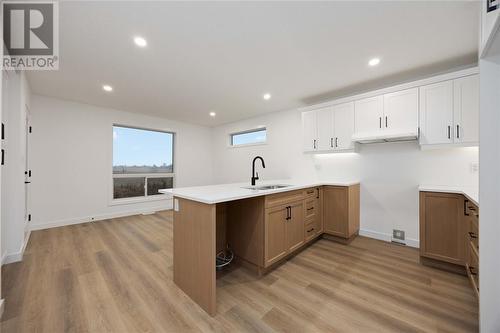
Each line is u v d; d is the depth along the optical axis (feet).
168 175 17.38
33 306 5.39
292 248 8.13
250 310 5.32
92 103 13.04
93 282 6.52
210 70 8.55
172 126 17.28
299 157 13.39
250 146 16.38
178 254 6.39
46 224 11.82
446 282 6.53
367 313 5.18
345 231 9.69
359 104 9.78
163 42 6.66
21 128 8.20
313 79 9.37
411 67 8.26
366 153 10.69
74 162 12.78
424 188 7.72
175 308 5.40
